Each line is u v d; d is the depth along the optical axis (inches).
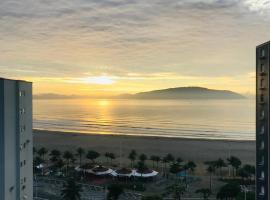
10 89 2001.7
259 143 2289.6
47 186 3772.1
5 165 1937.7
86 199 3280.0
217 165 4308.6
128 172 4003.4
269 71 2187.5
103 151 6594.5
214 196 3432.6
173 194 3339.1
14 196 2048.5
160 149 6865.2
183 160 5457.7
